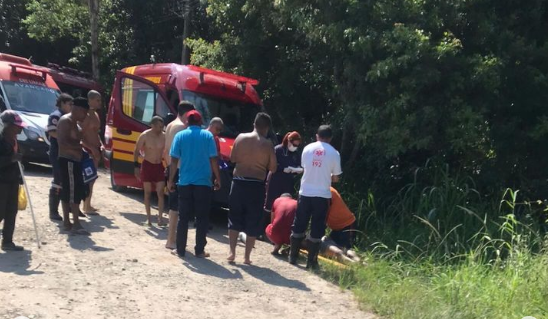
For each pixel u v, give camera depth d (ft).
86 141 31.55
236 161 27.45
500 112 35.01
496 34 33.68
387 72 31.22
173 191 28.27
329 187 27.76
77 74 69.15
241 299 22.86
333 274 27.25
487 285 24.64
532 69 33.53
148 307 20.93
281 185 33.17
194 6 68.08
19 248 25.55
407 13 32.63
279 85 48.47
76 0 80.23
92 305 20.48
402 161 39.17
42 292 21.06
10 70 49.65
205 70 40.40
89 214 33.91
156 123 32.78
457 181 33.63
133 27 75.00
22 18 87.81
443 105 32.48
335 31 34.01
